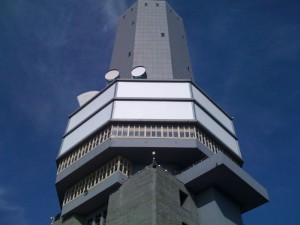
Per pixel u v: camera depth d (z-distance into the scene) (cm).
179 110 4741
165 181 3850
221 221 3825
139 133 4466
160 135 4459
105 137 4528
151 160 4500
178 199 3853
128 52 6159
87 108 5275
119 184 4072
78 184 4669
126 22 7081
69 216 4478
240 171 4112
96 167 4531
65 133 5266
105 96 5131
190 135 4475
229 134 5253
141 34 6406
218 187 4169
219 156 3981
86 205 4328
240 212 4309
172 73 5612
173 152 4378
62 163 4916
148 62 5794
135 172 4394
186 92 4997
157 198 3553
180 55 6278
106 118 4728
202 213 3994
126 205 3753
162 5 7225
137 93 4966
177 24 7138
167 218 3484
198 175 4044
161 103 4828
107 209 3994
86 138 4762
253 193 4278
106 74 5669
